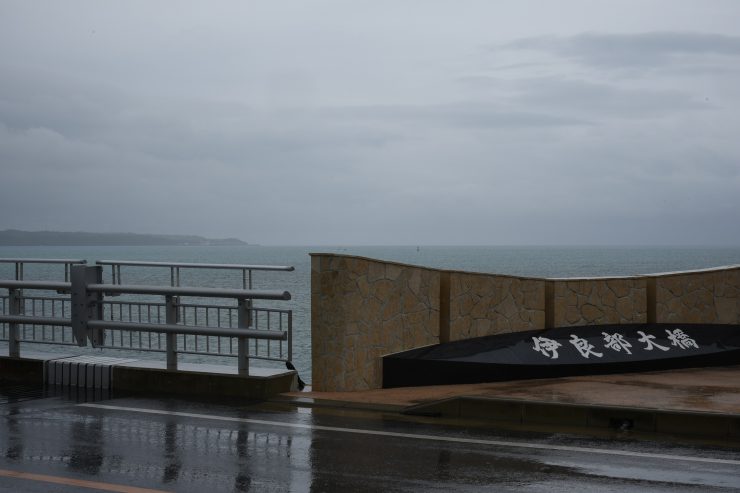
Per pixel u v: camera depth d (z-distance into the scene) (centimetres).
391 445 765
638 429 839
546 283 1252
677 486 635
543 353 1178
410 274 1120
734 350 1308
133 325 1081
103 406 953
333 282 1030
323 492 615
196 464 696
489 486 632
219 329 1027
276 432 819
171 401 984
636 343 1256
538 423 874
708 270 1362
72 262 1136
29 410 930
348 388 1034
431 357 1103
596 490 623
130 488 625
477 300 1182
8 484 636
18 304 1186
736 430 803
